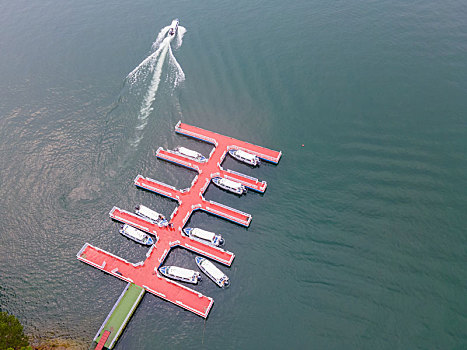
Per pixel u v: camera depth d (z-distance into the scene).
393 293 109.00
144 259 118.00
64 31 184.00
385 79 159.62
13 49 176.75
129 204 130.12
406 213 124.19
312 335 102.38
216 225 125.19
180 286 110.50
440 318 104.12
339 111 151.12
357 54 169.12
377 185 130.88
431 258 115.00
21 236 122.44
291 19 184.75
